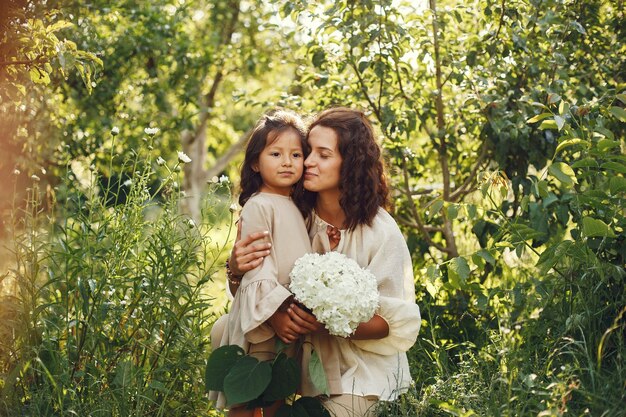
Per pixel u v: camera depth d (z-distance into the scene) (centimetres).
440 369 330
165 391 312
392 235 298
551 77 418
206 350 372
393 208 454
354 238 300
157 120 765
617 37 422
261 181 304
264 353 284
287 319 275
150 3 723
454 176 473
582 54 436
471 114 441
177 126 756
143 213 369
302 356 289
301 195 306
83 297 319
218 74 927
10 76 377
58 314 342
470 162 466
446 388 304
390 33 412
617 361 301
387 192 319
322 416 277
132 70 715
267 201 291
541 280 359
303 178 302
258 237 282
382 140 432
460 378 308
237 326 286
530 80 427
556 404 254
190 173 1023
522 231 341
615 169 322
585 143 324
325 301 263
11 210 377
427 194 471
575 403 275
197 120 867
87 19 554
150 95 759
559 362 311
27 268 371
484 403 287
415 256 458
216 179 341
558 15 409
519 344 326
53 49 345
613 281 332
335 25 414
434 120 468
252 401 277
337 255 278
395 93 452
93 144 604
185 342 329
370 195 300
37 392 310
